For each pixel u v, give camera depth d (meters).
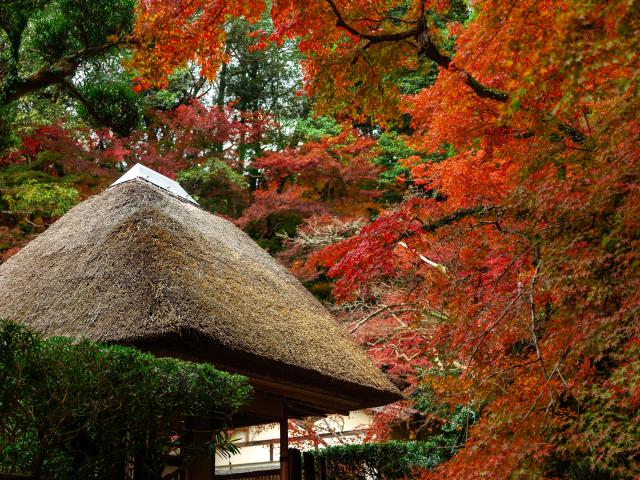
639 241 4.62
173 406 4.46
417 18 7.23
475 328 5.65
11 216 14.96
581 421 4.76
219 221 9.12
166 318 5.35
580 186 4.97
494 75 6.29
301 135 19.92
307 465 8.59
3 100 8.24
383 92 7.56
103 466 4.51
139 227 6.51
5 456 4.18
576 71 3.27
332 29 6.94
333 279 16.55
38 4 7.95
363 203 17.05
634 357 4.54
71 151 15.03
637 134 4.29
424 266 9.06
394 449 9.60
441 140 7.63
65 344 4.09
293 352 6.59
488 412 6.18
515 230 5.60
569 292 4.99
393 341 10.97
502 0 3.91
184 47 6.88
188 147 17.17
